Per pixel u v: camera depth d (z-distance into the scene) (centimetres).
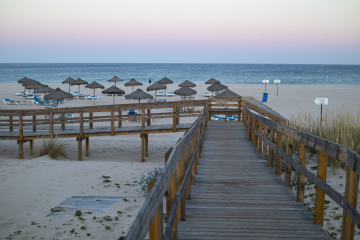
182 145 372
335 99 3347
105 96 3688
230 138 1095
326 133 812
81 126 1355
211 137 1114
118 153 1448
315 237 373
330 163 746
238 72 13400
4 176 967
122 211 684
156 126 1440
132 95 2322
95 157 1375
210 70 15588
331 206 527
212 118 2002
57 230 595
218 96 1565
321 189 382
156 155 1420
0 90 4334
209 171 680
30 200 760
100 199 755
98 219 643
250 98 1931
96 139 1766
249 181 607
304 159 475
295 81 8106
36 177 960
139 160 1333
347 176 310
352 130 790
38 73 11606
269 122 700
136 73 12062
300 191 489
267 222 417
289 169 564
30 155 1373
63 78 8562
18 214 673
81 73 11825
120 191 827
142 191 824
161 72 13125
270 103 3045
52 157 1289
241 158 800
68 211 684
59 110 1368
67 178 952
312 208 519
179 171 392
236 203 488
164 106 1380
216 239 367
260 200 502
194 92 2628
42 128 1677
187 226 403
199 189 559
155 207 209
